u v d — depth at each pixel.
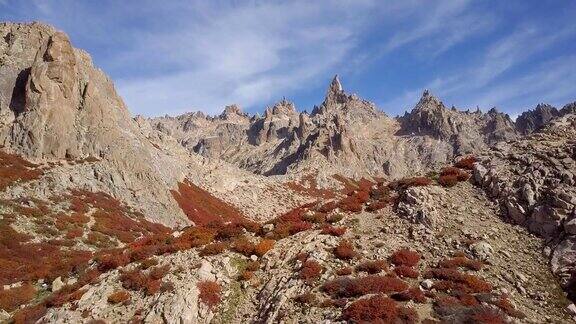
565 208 25.78
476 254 25.27
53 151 62.31
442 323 19.50
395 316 19.97
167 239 33.72
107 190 61.62
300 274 24.61
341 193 131.75
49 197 52.91
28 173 55.75
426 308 20.95
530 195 27.89
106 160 67.06
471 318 19.55
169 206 69.00
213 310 24.27
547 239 25.56
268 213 95.12
